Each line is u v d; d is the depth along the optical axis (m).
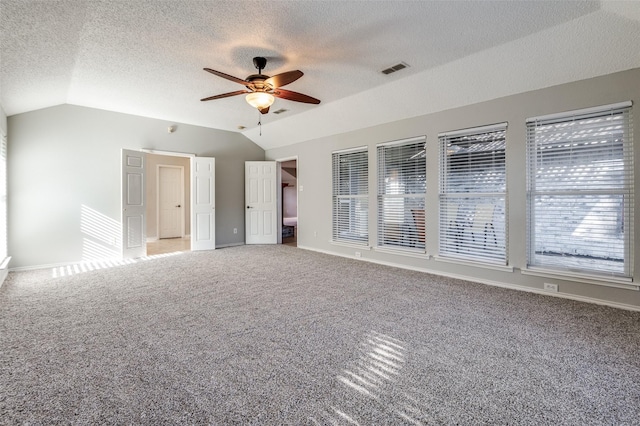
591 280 3.11
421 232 4.59
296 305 3.08
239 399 1.63
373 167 5.18
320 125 5.77
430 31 2.79
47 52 3.06
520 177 3.55
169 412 1.53
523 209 3.54
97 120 5.27
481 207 3.94
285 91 3.41
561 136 3.31
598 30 2.64
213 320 2.70
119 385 1.75
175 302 3.17
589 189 3.16
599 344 2.24
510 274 3.65
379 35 2.86
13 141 4.57
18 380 1.79
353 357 2.07
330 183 5.97
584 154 3.18
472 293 3.47
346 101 4.77
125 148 5.55
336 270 4.61
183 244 7.50
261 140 7.23
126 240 5.50
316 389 1.72
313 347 2.21
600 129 3.08
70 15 2.47
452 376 1.85
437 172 4.31
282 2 2.36
